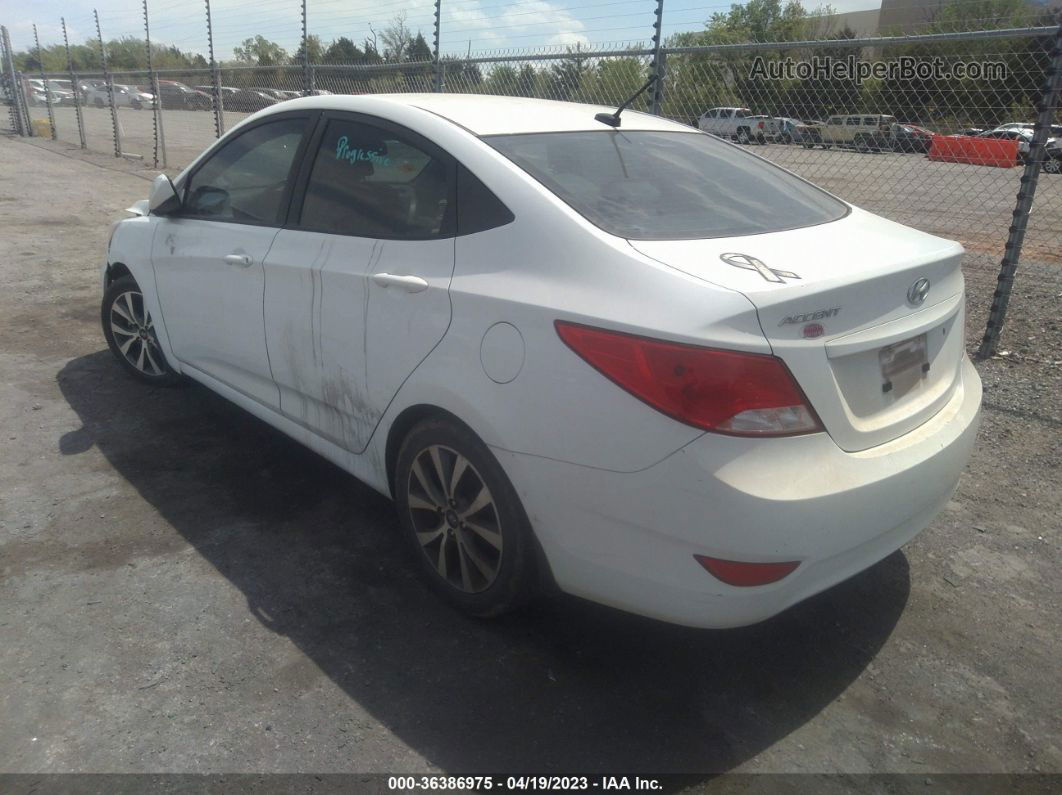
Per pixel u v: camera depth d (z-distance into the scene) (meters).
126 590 3.09
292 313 3.42
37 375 5.21
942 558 3.44
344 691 2.62
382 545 3.46
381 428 3.10
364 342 3.06
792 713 2.61
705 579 2.27
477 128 3.04
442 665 2.76
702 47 6.60
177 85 17.83
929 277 2.68
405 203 3.06
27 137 24.53
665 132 3.57
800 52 7.23
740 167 3.42
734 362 2.17
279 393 3.69
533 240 2.61
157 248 4.37
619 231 2.57
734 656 2.86
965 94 6.42
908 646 2.93
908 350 2.63
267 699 2.58
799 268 2.43
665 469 2.23
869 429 2.46
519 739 2.46
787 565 2.27
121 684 2.62
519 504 2.63
